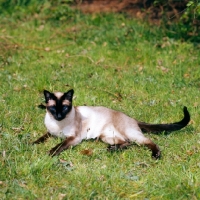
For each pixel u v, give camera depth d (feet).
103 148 24.21
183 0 45.83
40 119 27.22
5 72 35.01
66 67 36.50
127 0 51.01
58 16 48.16
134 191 20.62
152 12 47.73
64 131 24.31
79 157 23.21
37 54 39.22
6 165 21.77
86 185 20.75
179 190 20.51
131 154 23.56
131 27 43.93
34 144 24.02
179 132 26.23
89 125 24.97
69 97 24.20
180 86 33.19
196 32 42.50
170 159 23.40
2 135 24.95
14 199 19.67
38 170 21.56
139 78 34.24
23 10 50.03
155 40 41.78
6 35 43.39
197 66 37.09
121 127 24.50
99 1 51.93
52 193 20.18
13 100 29.58
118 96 31.14
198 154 23.82
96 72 35.24
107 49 40.11
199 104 29.94
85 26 45.57
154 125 25.59
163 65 37.27
